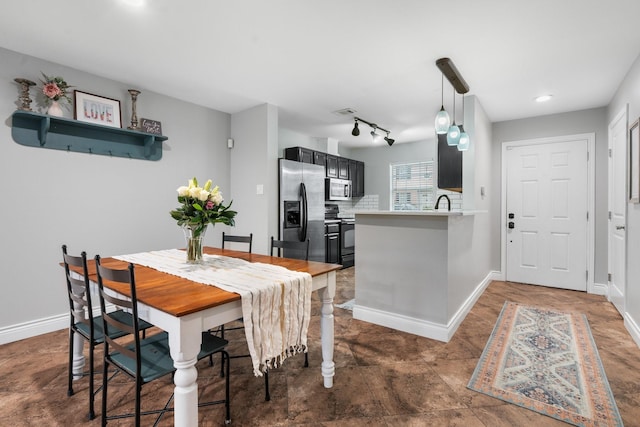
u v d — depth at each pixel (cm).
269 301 148
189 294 137
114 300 136
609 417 161
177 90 332
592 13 199
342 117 439
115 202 306
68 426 155
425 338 256
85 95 283
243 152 399
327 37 230
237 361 220
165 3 191
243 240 255
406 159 612
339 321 293
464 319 296
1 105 243
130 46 243
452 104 378
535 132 420
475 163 345
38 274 262
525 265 432
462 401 175
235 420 160
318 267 190
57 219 272
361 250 296
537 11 197
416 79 305
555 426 155
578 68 277
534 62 266
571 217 402
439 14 202
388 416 163
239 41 236
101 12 200
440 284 253
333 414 165
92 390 161
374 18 207
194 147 372
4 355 227
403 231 271
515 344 245
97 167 295
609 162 360
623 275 303
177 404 121
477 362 217
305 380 196
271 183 380
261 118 379
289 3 192
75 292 197
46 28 218
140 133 307
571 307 332
